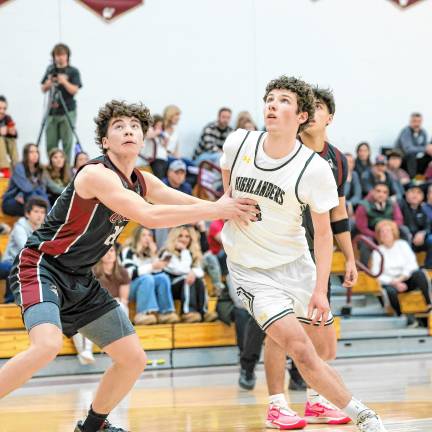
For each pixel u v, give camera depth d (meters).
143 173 6.61
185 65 20.48
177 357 14.73
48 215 6.23
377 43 22.06
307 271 7.07
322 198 6.59
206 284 16.11
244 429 7.73
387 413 8.41
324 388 6.61
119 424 8.20
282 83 6.66
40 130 18.14
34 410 9.65
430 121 22.42
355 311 16.94
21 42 19.22
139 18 20.14
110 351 6.32
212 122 19.62
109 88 19.88
